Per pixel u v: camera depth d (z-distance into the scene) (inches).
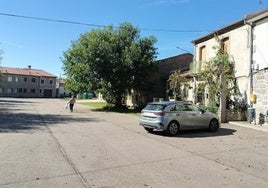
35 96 3459.6
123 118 858.8
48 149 394.6
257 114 721.0
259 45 739.4
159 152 392.8
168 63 1421.0
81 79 1226.6
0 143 426.0
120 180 269.6
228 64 831.7
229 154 385.4
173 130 540.4
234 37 847.1
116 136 521.3
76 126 649.6
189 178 278.4
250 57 765.9
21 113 962.1
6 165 311.0
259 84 729.0
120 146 429.7
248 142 476.1
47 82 3526.1
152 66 1268.5
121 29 1264.8
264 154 387.5
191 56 1464.1
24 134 513.7
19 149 388.5
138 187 251.0
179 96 1139.9
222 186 256.7
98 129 608.1
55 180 266.1
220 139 503.8
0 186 247.0
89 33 1249.4
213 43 964.0
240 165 329.7
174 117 542.3
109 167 313.6
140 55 1238.9
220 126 674.8
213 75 824.9
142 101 1434.5
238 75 817.5
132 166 319.3
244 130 615.5
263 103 706.8
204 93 941.8
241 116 763.4
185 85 1092.5
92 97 2812.5
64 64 1275.8
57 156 356.8
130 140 482.6
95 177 277.7
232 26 848.9
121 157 359.6
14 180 263.1
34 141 448.8
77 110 1185.4
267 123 687.7
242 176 287.6
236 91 820.0
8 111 1039.6
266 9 693.9
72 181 264.4
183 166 322.7
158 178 277.3
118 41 1243.8
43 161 331.3
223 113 746.2
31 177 272.8
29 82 3422.7
